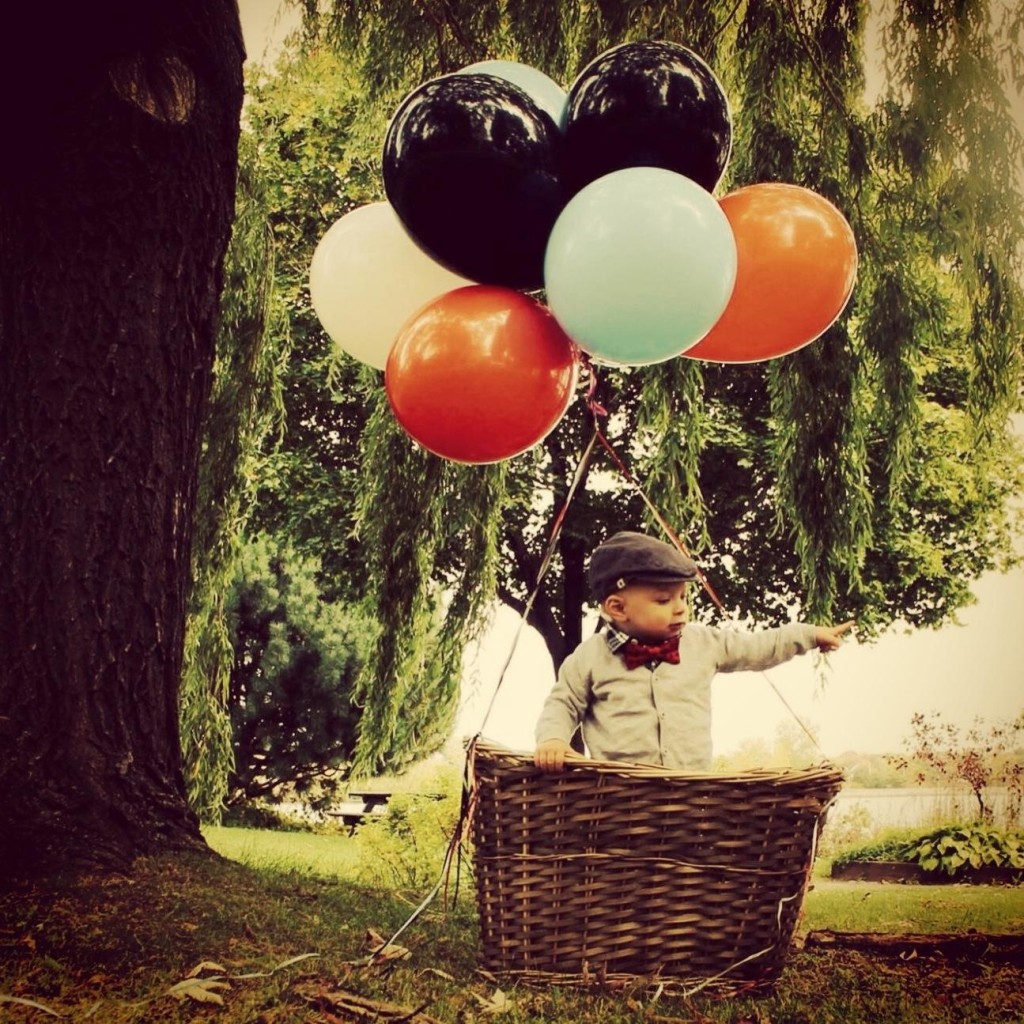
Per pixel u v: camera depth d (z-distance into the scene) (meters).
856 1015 1.96
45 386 2.83
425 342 2.17
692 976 2.05
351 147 6.63
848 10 4.60
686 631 2.58
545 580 10.24
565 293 2.06
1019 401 5.27
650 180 2.03
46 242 2.87
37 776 2.61
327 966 2.08
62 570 2.75
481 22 4.71
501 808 2.09
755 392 9.27
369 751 5.24
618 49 2.20
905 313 4.68
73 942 2.08
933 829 6.77
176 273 3.01
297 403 9.23
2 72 2.83
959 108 4.63
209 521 4.71
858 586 8.54
